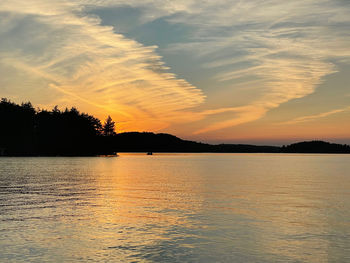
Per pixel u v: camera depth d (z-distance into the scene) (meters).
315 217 24.38
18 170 81.31
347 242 17.84
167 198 34.09
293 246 17.16
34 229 20.16
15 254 15.66
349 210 27.36
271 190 42.50
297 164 158.62
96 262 14.77
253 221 22.84
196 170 95.12
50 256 15.43
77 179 57.91
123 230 20.14
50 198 33.34
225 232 19.84
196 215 24.88
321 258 15.38
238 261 15.00
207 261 14.97
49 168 92.25
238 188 44.91
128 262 14.80
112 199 33.00
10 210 26.34
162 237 18.70
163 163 154.50
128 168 102.94
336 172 90.12
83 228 20.52
